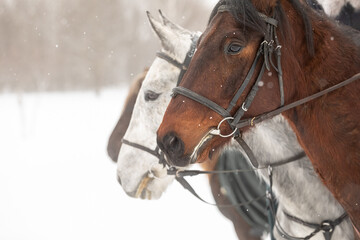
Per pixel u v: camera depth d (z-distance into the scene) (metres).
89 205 15.69
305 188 7.03
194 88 5.27
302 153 6.96
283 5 5.47
